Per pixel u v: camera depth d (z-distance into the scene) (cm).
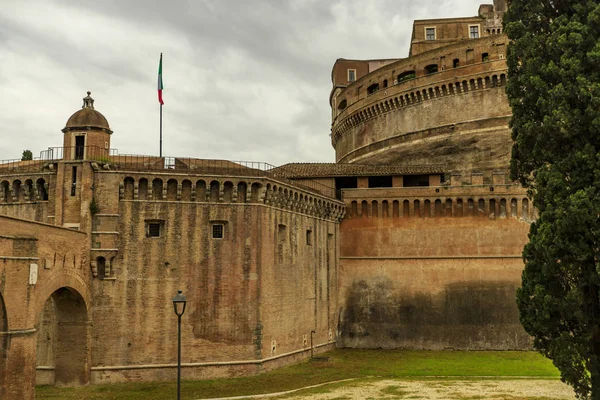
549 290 2922
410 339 5553
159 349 3922
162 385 3741
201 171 4128
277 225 4509
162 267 3991
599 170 2681
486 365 4616
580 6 2947
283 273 4575
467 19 7912
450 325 5541
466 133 6625
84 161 3894
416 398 3331
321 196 5225
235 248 4166
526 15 3186
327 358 4916
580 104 2834
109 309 3856
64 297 3781
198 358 3981
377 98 7400
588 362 2788
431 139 6831
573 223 2683
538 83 2980
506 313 5512
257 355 4134
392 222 5741
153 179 4012
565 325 2902
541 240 2852
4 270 2961
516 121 3225
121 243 3925
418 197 5703
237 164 4675
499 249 5603
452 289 5597
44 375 3806
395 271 5681
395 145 7150
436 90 6850
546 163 3055
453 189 5678
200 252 4088
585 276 2762
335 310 5588
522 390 3569
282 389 3638
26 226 3169
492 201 5662
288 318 4619
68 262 3594
